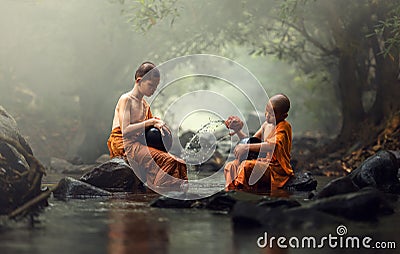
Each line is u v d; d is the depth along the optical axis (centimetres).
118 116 895
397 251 461
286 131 896
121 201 710
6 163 645
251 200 635
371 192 573
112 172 851
